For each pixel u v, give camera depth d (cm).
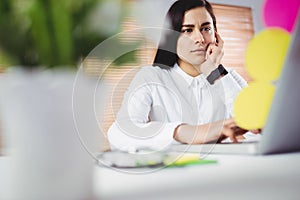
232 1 151
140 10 41
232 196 40
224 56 142
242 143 85
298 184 46
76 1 34
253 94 118
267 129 73
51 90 34
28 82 33
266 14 141
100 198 39
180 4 128
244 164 65
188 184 47
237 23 150
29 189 34
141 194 41
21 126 34
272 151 76
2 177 37
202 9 134
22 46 33
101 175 52
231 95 119
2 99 33
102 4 36
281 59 125
